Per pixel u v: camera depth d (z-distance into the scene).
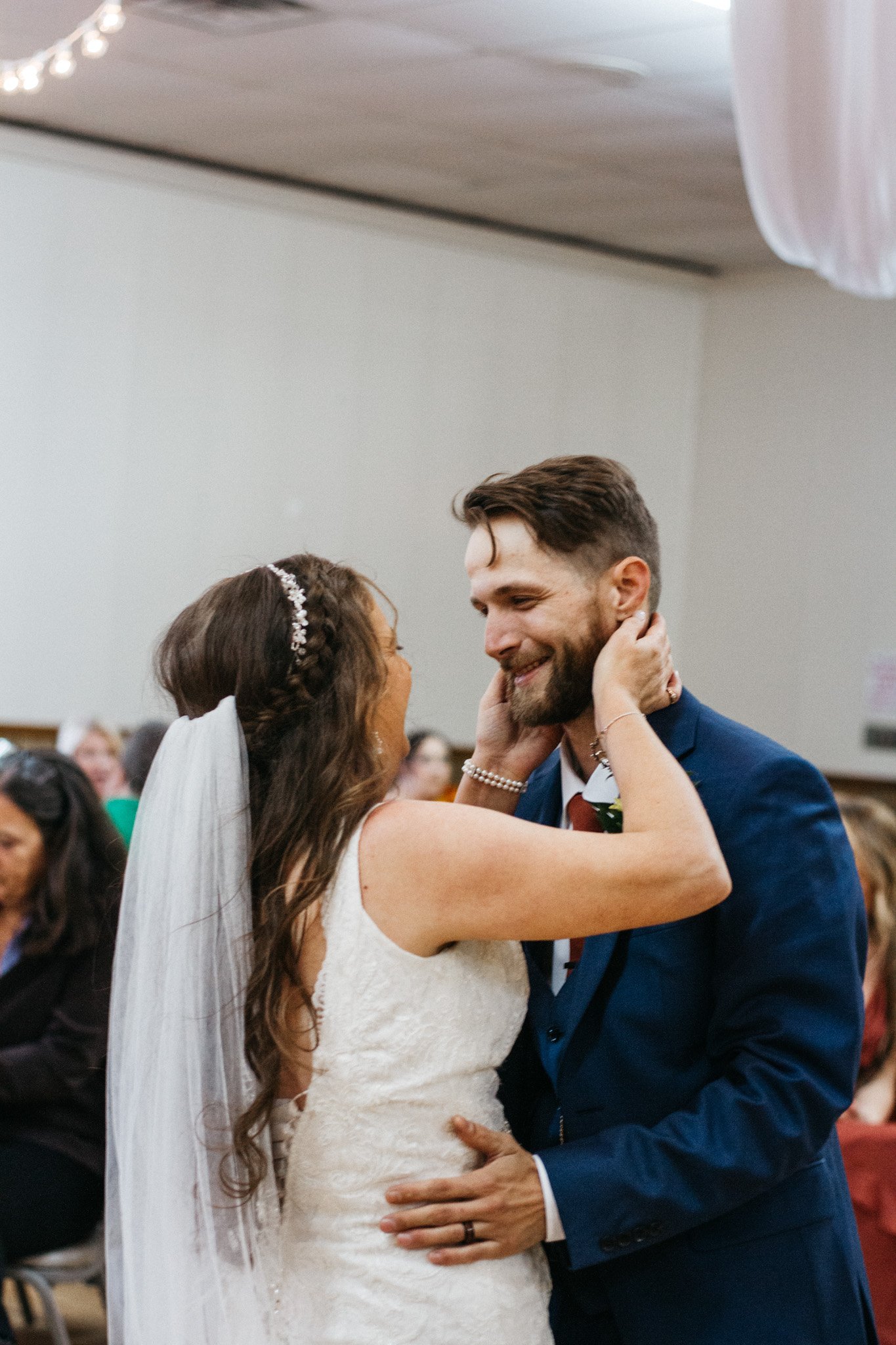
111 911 1.80
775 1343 1.56
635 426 8.24
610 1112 1.62
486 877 1.45
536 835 1.46
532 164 6.50
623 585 1.66
